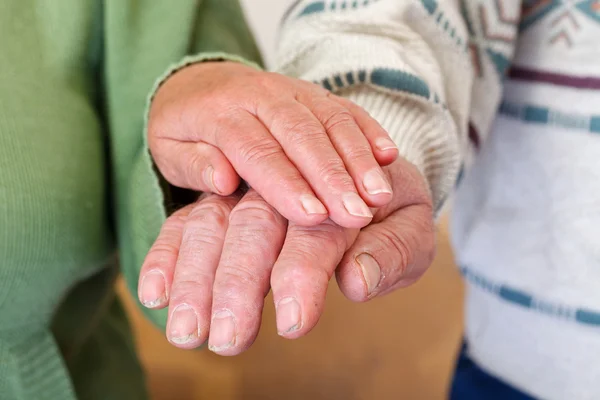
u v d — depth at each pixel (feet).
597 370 1.99
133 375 2.63
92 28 1.97
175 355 4.14
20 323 1.98
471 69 1.90
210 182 1.48
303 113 1.47
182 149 1.58
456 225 2.38
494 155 2.11
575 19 1.89
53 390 2.05
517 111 2.02
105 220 2.10
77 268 2.02
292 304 1.32
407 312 4.31
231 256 1.39
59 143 1.90
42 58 1.91
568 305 1.99
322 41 1.80
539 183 2.01
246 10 3.80
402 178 1.55
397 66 1.69
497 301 2.17
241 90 1.54
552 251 2.01
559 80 1.93
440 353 4.04
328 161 1.40
